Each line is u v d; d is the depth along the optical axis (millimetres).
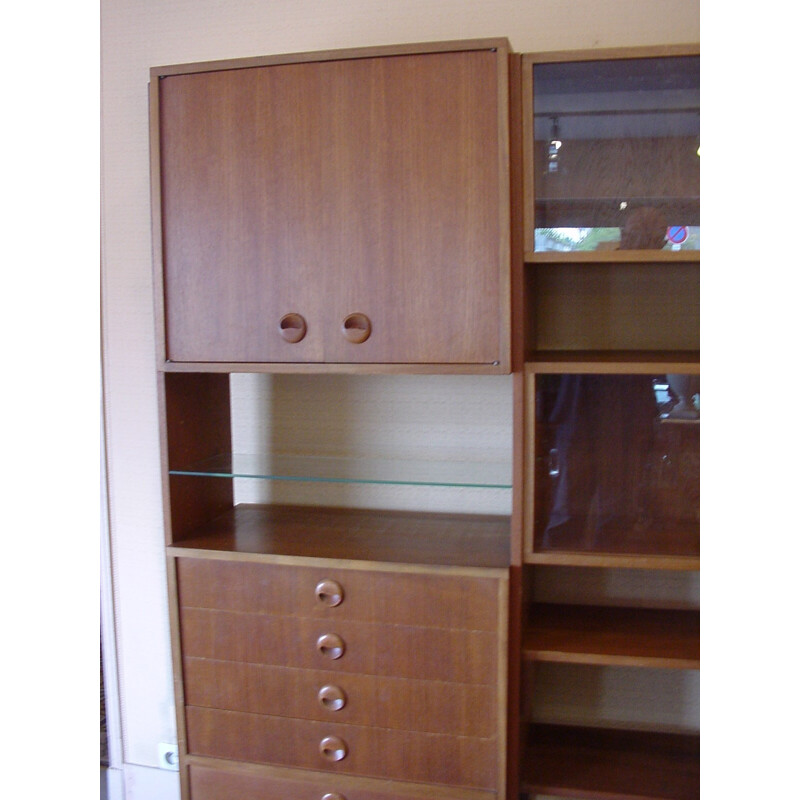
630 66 1382
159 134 1522
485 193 1387
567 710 1853
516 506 1454
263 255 1495
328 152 1445
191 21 1867
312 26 1801
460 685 1484
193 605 1607
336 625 1530
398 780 1541
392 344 1450
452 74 1382
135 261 1964
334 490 1925
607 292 1705
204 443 1779
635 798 1557
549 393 1455
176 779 2076
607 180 1401
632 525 1484
